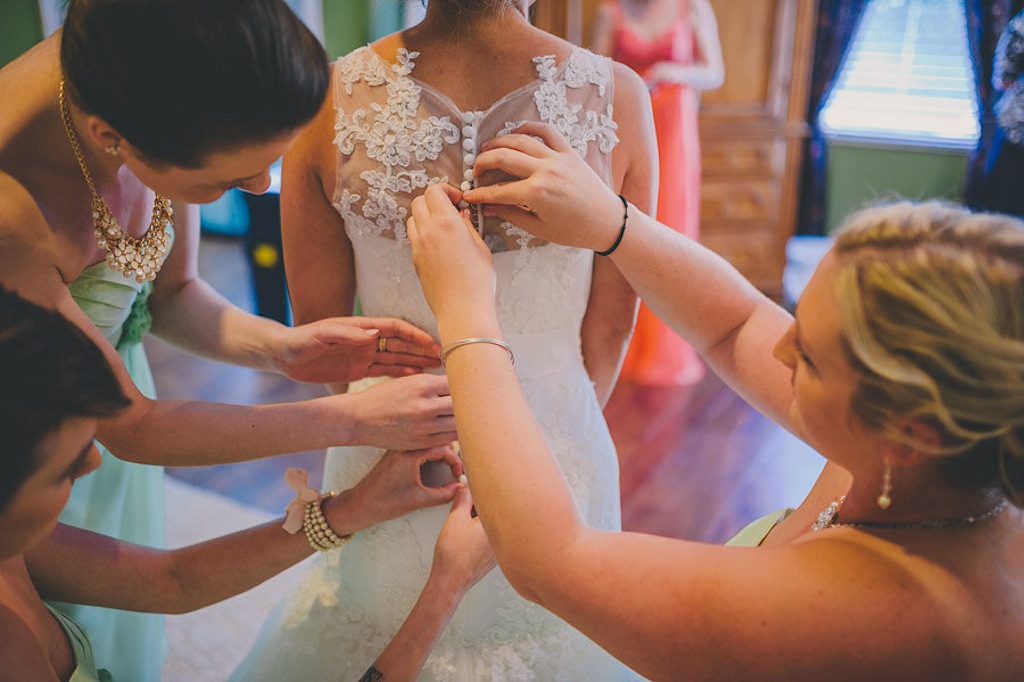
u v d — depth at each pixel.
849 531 0.87
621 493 3.23
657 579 0.82
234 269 5.26
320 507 1.26
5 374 0.78
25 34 3.60
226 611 2.47
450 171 1.15
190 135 0.92
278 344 1.36
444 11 1.12
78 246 1.18
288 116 0.93
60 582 1.21
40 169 1.10
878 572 0.80
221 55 0.87
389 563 1.33
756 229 5.09
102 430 1.16
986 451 0.75
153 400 1.19
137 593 1.24
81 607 1.40
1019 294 0.71
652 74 3.98
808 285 0.84
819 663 0.78
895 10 5.60
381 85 1.15
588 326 1.44
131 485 1.63
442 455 1.26
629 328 1.45
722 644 0.80
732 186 5.00
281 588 2.57
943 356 0.70
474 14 1.11
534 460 0.88
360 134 1.16
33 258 1.08
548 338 1.28
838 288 0.77
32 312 0.82
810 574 0.80
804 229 6.00
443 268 0.99
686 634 0.81
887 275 0.74
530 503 0.86
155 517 1.73
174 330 1.54
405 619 1.31
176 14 0.86
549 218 1.06
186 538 2.79
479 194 1.07
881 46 5.70
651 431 3.68
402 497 1.24
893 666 0.77
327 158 1.22
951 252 0.73
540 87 1.14
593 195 1.07
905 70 5.68
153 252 1.28
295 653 1.39
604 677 1.38
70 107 1.06
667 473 3.36
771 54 4.75
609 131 1.21
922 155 5.70
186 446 1.17
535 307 1.24
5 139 1.06
